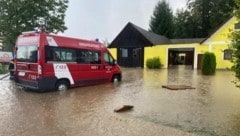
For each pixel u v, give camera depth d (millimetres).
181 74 20516
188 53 40938
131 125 6328
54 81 11094
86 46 12758
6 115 7207
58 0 39344
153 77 17812
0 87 12453
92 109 7941
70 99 9523
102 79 13820
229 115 7191
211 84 13703
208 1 46969
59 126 6242
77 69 12227
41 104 8641
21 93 10797
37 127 6152
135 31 31891
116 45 33906
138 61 31922
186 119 6824
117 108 7730
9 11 34062
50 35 10969
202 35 49094
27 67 11062
